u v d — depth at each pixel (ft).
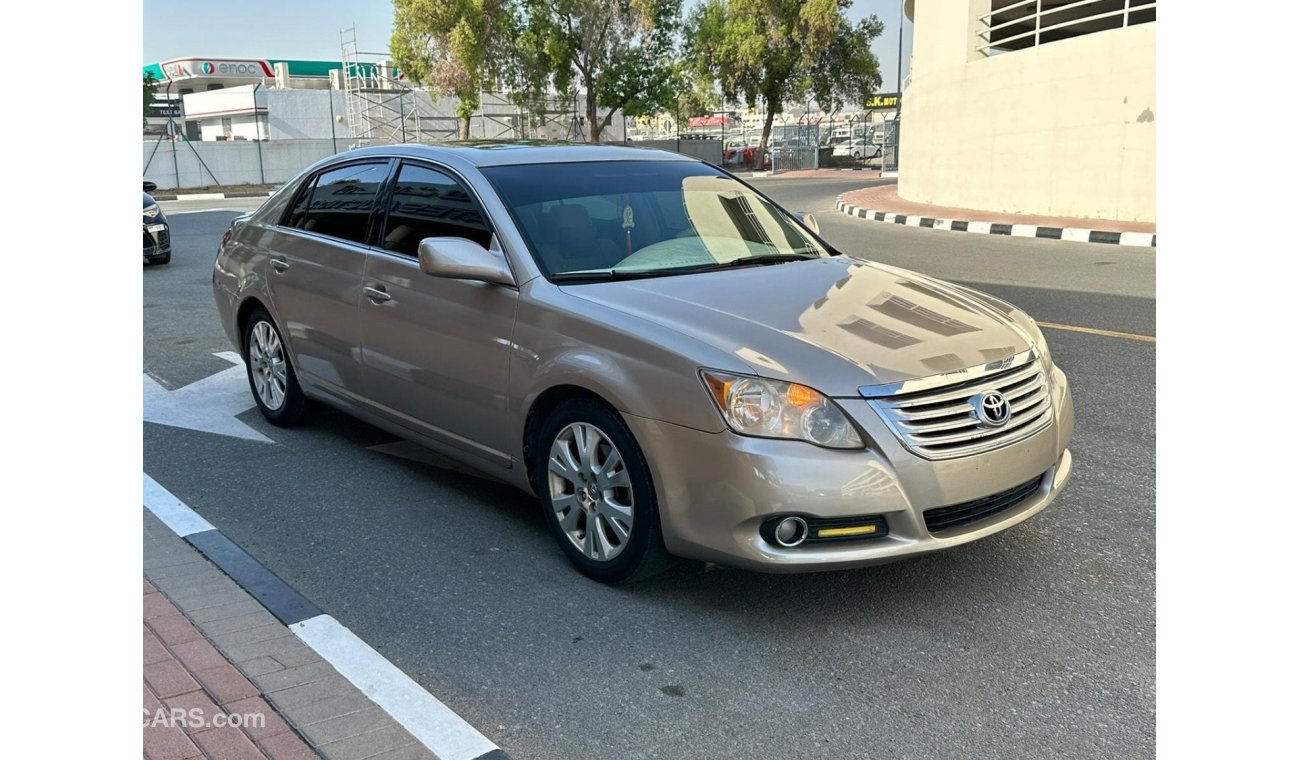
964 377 10.87
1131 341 24.54
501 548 13.24
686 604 11.60
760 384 10.40
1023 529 13.61
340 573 12.52
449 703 9.64
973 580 12.11
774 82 152.46
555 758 8.79
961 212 61.98
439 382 13.96
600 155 15.55
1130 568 12.35
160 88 190.49
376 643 10.78
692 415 10.62
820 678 10.02
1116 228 48.26
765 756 8.79
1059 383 12.51
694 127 204.54
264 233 18.34
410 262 14.55
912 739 9.02
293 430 18.51
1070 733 9.06
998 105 60.54
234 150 119.03
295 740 8.70
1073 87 54.24
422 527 13.97
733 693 9.77
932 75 69.26
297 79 167.43
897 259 42.22
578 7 140.05
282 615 11.18
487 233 13.60
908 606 11.49
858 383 10.43
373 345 15.19
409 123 145.38
